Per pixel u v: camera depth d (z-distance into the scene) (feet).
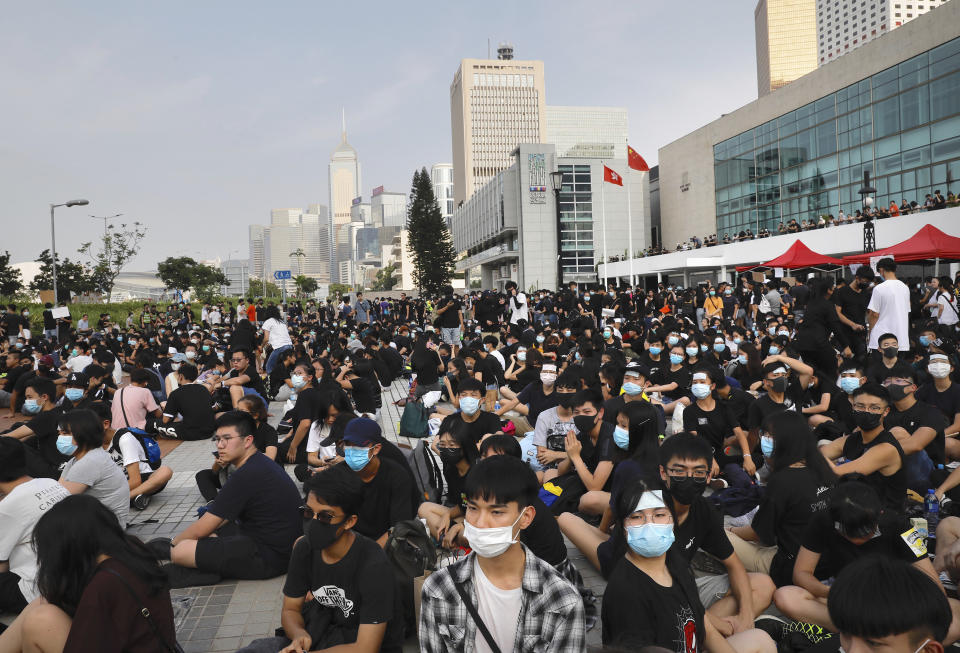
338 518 10.91
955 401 23.76
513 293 71.67
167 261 263.90
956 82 109.91
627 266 165.99
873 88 129.18
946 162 112.78
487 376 30.58
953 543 14.07
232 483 17.20
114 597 9.39
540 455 21.30
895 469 16.43
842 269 101.30
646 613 9.57
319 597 11.30
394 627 11.28
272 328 52.29
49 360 47.67
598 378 27.73
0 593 14.08
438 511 17.72
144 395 31.07
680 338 34.37
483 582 8.55
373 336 57.82
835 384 28.02
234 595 16.52
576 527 16.90
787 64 558.97
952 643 11.99
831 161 142.61
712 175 193.26
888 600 6.08
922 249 50.31
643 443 16.98
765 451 15.64
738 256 128.36
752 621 12.62
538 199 246.88
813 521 13.00
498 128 558.15
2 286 172.45
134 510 23.56
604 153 251.80
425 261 272.31
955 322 46.75
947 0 110.22
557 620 8.38
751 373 32.96
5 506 13.79
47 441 25.26
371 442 15.31
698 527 12.55
